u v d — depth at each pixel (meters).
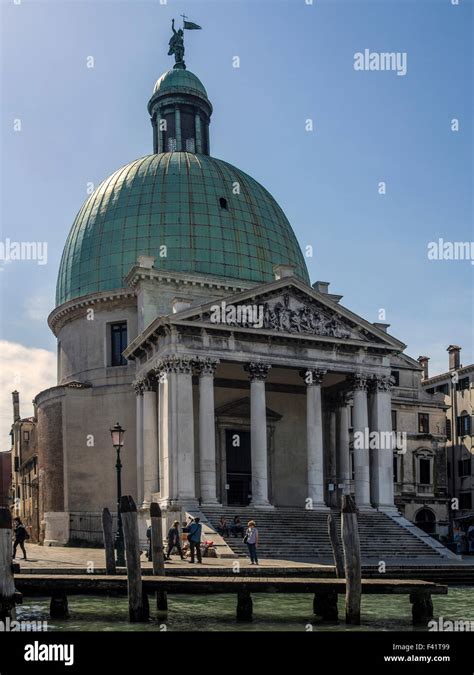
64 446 60.28
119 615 26.97
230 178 67.75
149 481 53.12
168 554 38.75
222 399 58.38
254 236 65.25
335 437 60.69
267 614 27.36
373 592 25.53
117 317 61.78
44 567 33.31
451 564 40.88
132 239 63.25
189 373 49.28
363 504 52.69
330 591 25.64
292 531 46.75
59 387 61.34
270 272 64.94
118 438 37.84
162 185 65.06
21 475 79.56
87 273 64.31
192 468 48.22
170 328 49.09
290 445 59.84
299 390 60.78
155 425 54.19
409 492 71.56
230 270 63.06
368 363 54.84
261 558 41.72
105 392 60.88
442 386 82.69
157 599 28.27
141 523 51.88
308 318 53.09
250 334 50.97
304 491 59.50
